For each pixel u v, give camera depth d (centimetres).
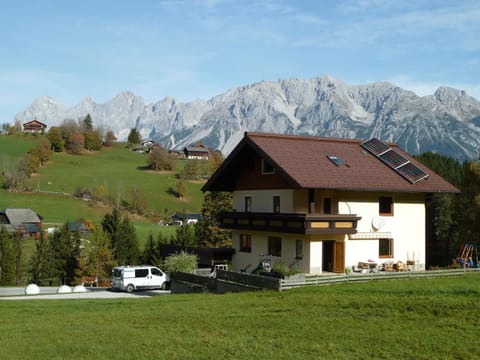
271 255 4006
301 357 1638
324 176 3609
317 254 3622
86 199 13712
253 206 4222
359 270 3731
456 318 2031
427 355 1639
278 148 3881
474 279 3114
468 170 5353
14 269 6931
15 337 1953
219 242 6550
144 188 15612
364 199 3828
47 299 3397
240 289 3200
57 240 7281
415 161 4294
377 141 4409
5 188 13775
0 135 19712
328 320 2073
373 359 1614
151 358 1659
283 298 2611
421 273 3275
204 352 1708
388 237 3891
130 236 7862
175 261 4325
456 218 5672
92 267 6844
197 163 17825
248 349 1723
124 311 2500
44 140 18150
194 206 14638
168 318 2220
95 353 1717
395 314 2123
